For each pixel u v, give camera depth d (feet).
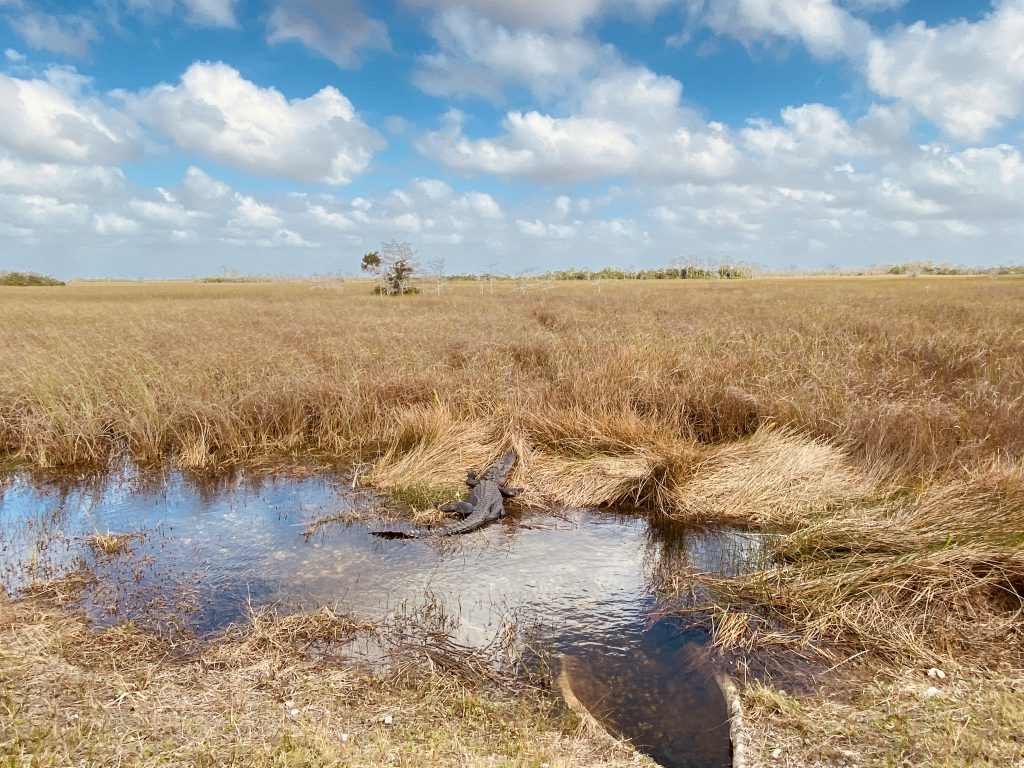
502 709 11.22
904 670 11.91
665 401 29.45
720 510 21.03
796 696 11.47
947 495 18.26
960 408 25.91
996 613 13.51
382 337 47.21
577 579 16.79
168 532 19.88
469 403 30.94
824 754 9.73
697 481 22.48
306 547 18.71
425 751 9.62
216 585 16.17
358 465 26.40
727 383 30.58
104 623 14.01
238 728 10.14
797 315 62.64
